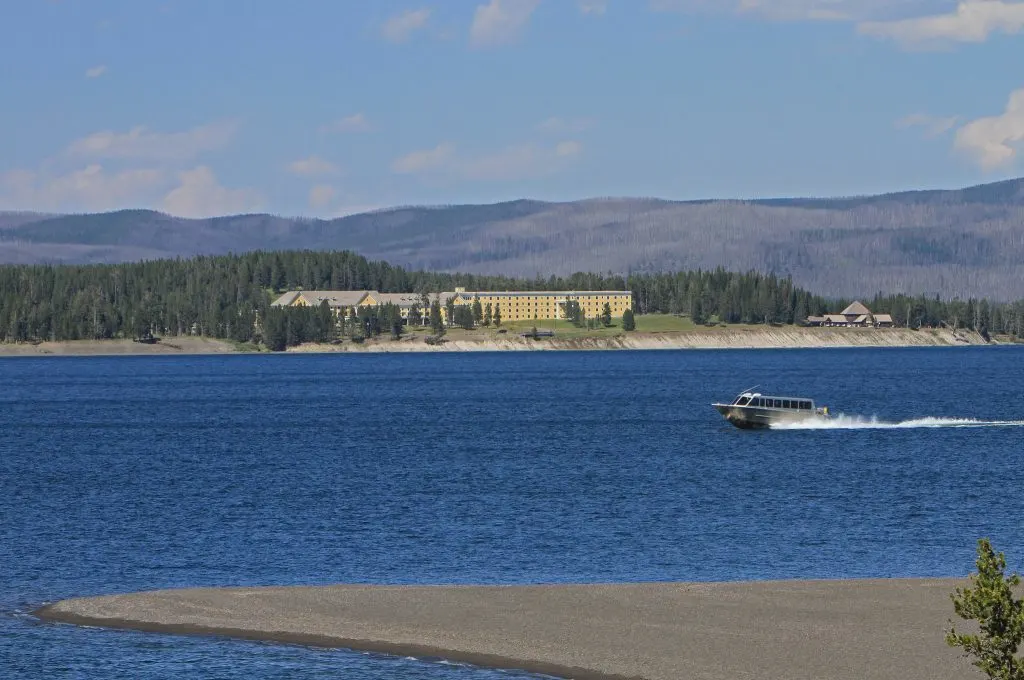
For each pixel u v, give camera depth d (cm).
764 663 10506
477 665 10769
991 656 8381
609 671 10494
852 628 11381
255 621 12100
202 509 19138
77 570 14675
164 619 12219
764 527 17238
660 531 16962
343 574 14412
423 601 12638
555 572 14450
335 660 10969
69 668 10881
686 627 11544
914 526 17250
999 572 8469
